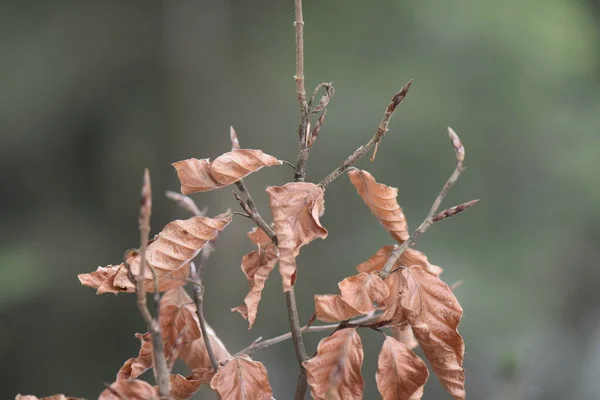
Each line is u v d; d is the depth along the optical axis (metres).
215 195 10.60
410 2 13.49
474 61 13.85
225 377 1.31
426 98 13.59
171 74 11.62
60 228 11.85
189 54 11.56
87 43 12.47
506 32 13.73
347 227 12.85
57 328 10.95
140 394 1.16
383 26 13.62
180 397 1.34
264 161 1.32
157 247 1.28
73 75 12.37
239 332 10.20
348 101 13.48
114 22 12.45
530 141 13.95
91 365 10.81
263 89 13.06
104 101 12.35
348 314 1.27
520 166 13.87
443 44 13.88
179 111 11.52
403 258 1.46
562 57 13.91
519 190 13.77
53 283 11.12
